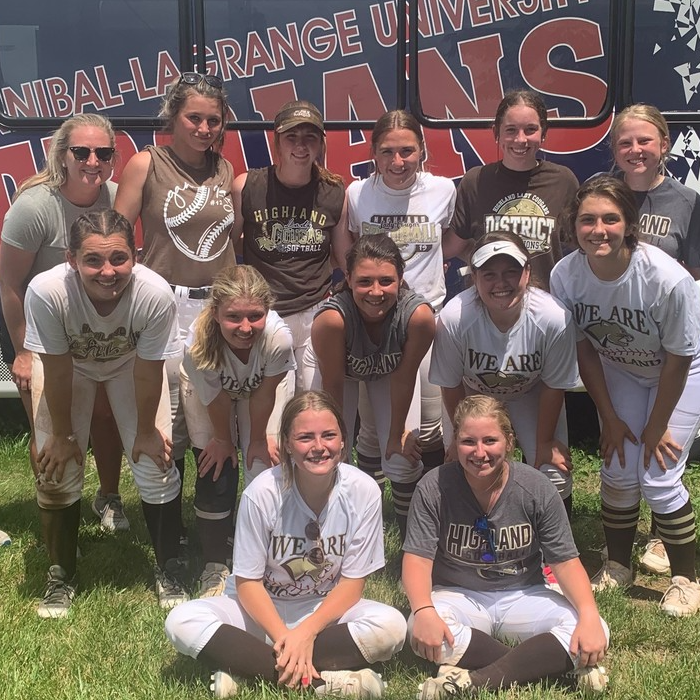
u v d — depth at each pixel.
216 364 3.31
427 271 3.96
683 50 4.70
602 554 3.91
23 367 3.67
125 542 4.06
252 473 3.55
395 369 3.48
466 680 2.78
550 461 3.53
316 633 2.85
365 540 2.99
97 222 3.06
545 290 3.65
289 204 3.88
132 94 4.64
